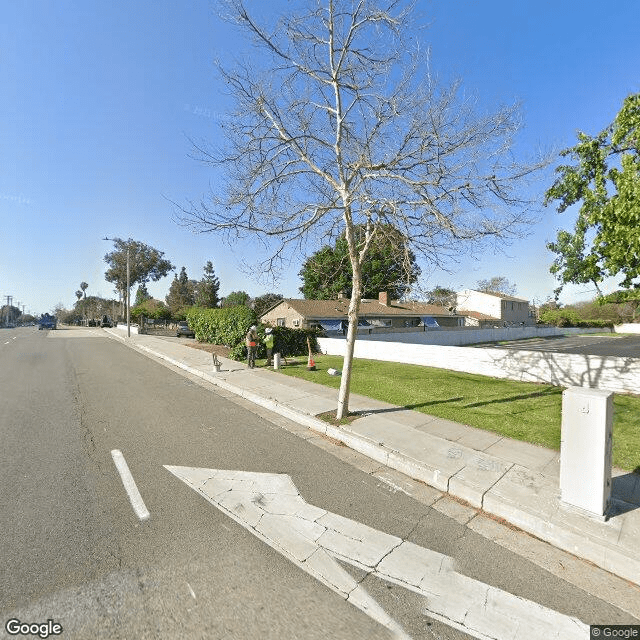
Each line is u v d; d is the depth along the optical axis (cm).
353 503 420
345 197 677
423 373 1226
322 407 783
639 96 755
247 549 332
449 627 256
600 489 361
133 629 245
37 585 282
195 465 511
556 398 869
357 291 698
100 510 391
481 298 5253
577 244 879
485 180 623
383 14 629
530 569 319
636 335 4062
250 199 692
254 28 659
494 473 468
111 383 1080
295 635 244
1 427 664
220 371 1242
